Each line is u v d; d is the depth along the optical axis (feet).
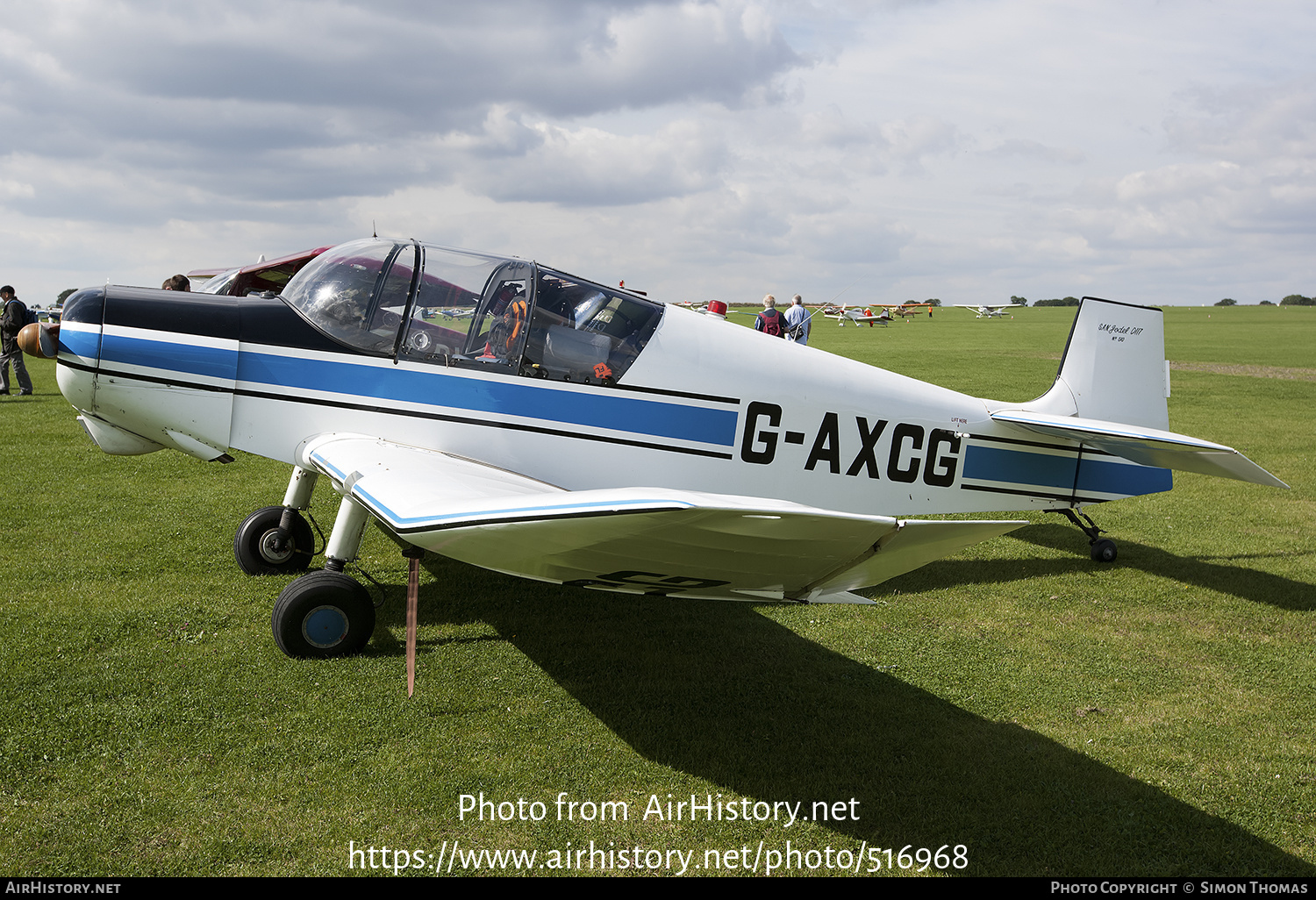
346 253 14.48
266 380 13.65
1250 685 12.69
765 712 11.44
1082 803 9.50
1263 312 339.16
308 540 16.33
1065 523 23.00
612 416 14.30
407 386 13.80
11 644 12.42
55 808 8.61
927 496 16.88
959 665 13.23
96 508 20.54
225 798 8.91
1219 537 21.44
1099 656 13.69
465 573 17.13
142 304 13.58
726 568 9.48
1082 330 18.28
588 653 13.21
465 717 10.96
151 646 12.60
